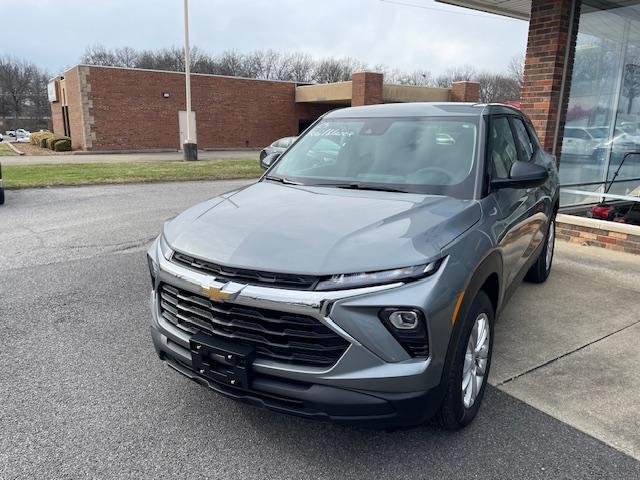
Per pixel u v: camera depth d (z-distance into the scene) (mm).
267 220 2754
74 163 20656
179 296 2664
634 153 8500
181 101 31516
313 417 2359
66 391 3227
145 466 2533
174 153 29578
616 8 7691
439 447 2693
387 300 2252
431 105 3988
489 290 3156
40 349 3814
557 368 3594
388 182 3346
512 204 3480
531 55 7562
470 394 2811
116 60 77312
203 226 2828
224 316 2480
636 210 7316
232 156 27391
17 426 2848
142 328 4219
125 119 29828
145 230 8000
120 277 5578
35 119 78812
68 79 31328
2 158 23953
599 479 2461
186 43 22281
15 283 5344
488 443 2730
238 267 2408
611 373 3527
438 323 2324
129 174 15891
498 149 3592
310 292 2268
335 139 3930
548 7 7238
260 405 2459
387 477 2467
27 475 2449
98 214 9367
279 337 2371
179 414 2988
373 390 2266
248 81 33844
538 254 4793
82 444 2697
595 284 5449
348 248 2395
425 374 2309
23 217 9023
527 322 4406
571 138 7844
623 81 8125
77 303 4781
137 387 3285
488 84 60719
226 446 2699
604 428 2883
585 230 7184
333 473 2492
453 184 3199
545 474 2488
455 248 2529
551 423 2926
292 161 3961
